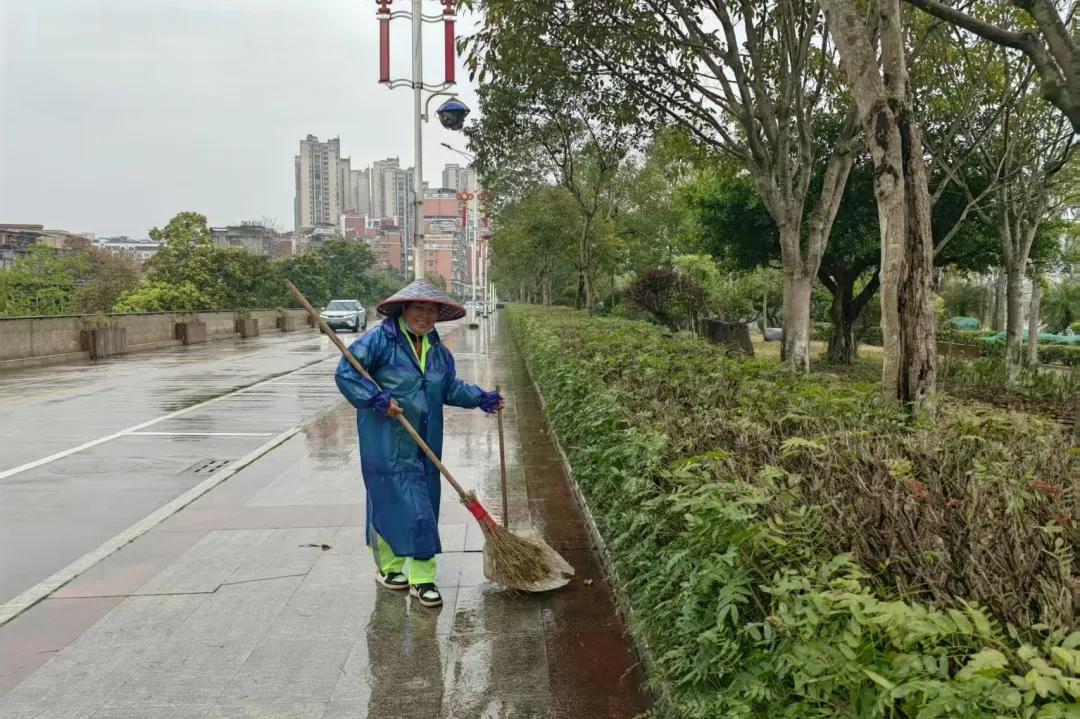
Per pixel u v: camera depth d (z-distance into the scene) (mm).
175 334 24109
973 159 13836
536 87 11398
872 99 4383
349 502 5723
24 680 3123
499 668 3227
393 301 3834
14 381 13891
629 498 3244
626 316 24984
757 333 39281
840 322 18500
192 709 2908
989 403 9922
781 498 2375
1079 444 4031
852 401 4086
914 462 2889
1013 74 11398
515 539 4023
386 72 14773
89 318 19203
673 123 12328
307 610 3795
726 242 17625
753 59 9516
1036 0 3715
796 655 1656
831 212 9805
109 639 3488
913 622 1453
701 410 4137
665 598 2637
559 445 7355
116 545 4766
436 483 4031
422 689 3062
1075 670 1263
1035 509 2393
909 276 4355
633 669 3197
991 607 1691
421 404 3914
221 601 3906
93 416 9891
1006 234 12375
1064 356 22484
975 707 1287
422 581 3854
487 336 30172
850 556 1819
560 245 22531
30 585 4176
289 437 8328
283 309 34875
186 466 7031
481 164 17844
